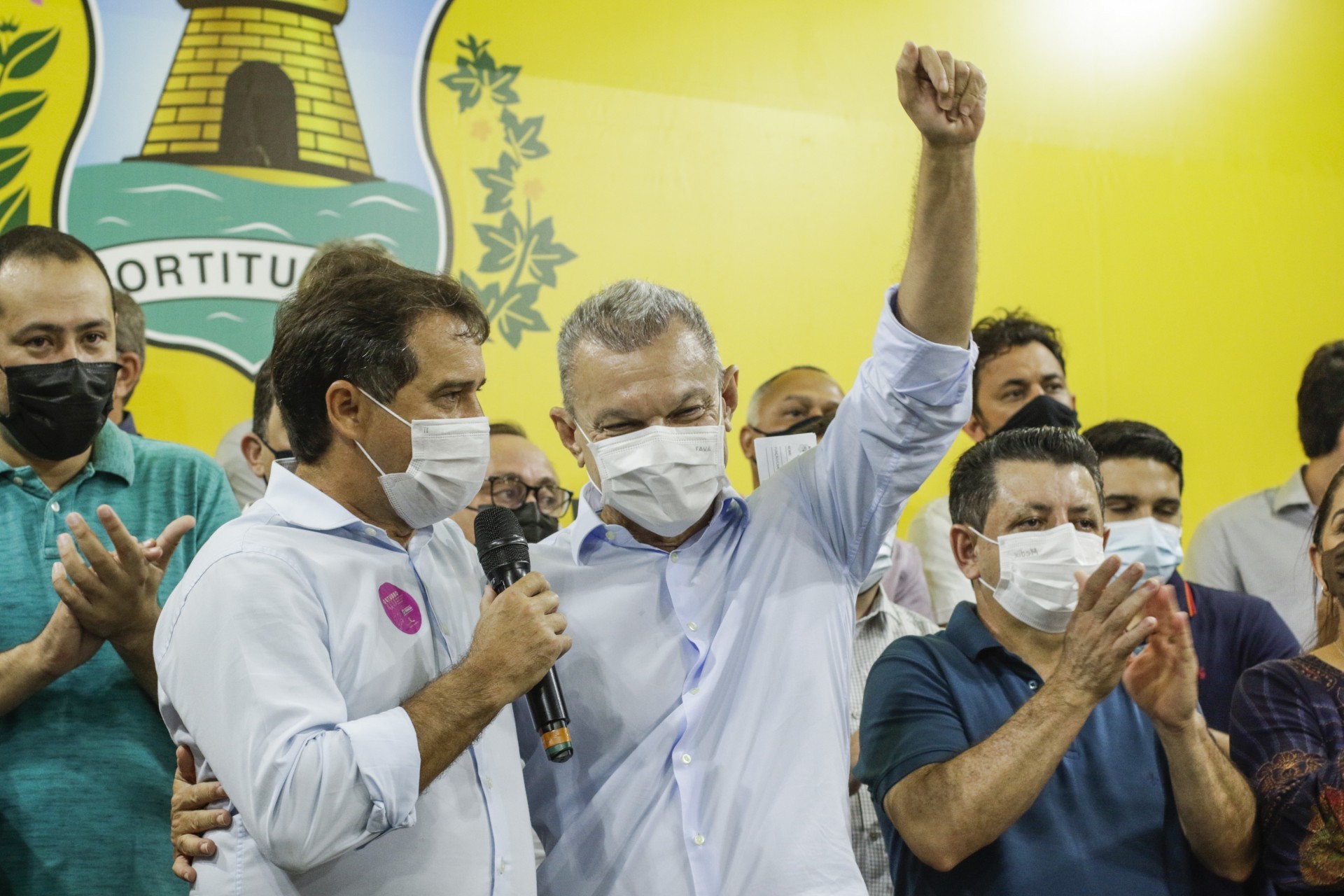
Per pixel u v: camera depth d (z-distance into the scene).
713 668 1.76
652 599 1.82
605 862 1.72
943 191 1.62
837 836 1.67
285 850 1.36
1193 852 1.99
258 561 1.50
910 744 2.01
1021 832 1.97
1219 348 4.13
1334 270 4.30
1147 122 4.21
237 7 3.29
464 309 1.65
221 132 3.24
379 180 3.38
